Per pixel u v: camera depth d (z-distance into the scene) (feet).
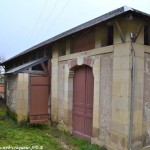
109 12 17.06
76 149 20.34
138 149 17.80
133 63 17.56
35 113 28.32
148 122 18.65
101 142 19.83
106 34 20.34
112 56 19.04
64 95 25.76
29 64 28.58
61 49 27.22
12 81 31.91
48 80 29.30
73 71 25.03
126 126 17.35
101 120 20.01
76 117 24.61
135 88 17.71
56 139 23.15
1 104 46.16
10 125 27.63
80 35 23.35
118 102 18.13
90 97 22.53
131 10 15.49
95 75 20.85
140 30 17.99
